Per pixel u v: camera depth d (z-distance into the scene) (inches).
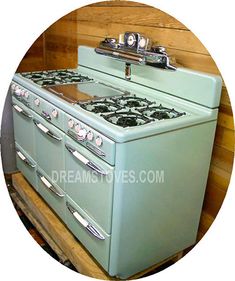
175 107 72.4
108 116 64.3
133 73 85.4
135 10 84.5
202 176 73.0
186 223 75.4
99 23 99.5
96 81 95.1
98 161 62.6
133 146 58.2
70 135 71.7
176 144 64.7
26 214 100.5
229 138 70.9
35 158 95.3
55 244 86.8
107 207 62.6
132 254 67.4
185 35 73.7
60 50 123.3
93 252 71.4
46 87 86.2
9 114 113.5
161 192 66.4
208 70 70.9
